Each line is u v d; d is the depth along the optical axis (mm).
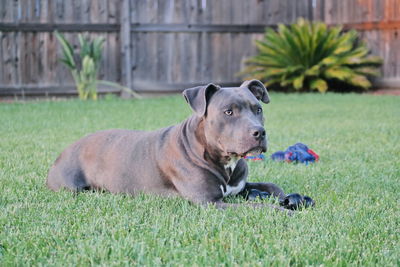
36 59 15664
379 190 5137
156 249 3365
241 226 3797
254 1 17422
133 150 5000
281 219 3994
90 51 15336
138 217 4070
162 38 16625
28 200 4711
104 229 3762
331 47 17328
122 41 16203
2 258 3283
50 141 8148
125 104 13953
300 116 11383
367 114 11602
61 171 5191
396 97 15266
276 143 8039
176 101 14672
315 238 3574
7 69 15500
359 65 17531
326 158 6879
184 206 4336
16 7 15398
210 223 3869
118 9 16188
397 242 3609
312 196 4895
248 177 5766
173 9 16641
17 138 8430
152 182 4836
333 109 12602
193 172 4559
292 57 17484
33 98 15828
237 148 4293
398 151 7234
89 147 5258
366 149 7430
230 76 17406
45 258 3279
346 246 3422
